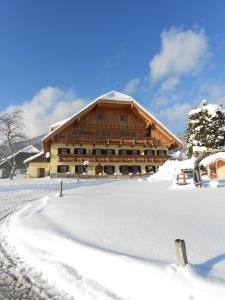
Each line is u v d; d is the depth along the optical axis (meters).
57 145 45.59
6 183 32.84
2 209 14.38
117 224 8.66
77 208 12.42
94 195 18.81
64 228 8.55
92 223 8.98
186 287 4.31
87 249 6.27
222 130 36.38
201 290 4.16
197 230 7.57
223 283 4.21
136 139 47.62
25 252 7.09
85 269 5.68
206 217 9.38
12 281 5.50
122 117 48.72
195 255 5.58
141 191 20.66
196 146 36.16
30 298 4.81
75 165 45.38
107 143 46.59
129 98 47.84
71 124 46.22
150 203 13.45
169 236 7.06
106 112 48.12
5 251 7.33
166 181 28.92
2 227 10.07
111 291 4.84
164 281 4.57
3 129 46.78
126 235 7.36
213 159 30.88
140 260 5.34
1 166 66.00
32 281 5.49
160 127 47.56
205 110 36.84
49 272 5.77
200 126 36.53
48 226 8.89
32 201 17.83
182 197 15.62
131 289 4.73
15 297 4.86
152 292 4.52
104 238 7.18
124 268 5.25
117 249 6.25
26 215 11.70
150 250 6.05
